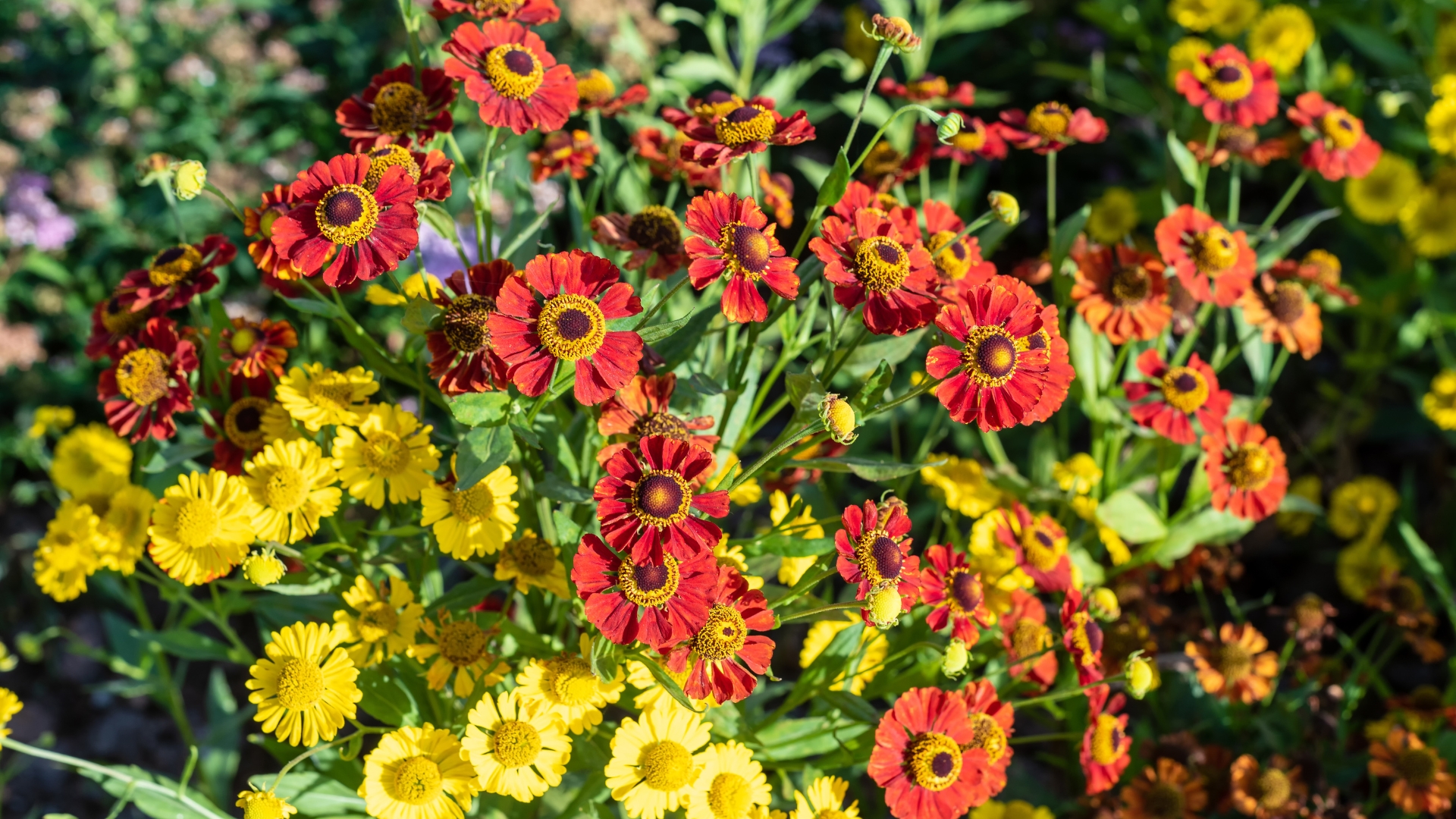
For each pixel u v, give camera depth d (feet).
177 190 2.94
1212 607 4.58
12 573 4.50
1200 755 3.56
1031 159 5.91
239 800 2.87
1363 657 3.78
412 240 2.82
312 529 2.96
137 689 3.56
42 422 3.79
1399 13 4.88
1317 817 3.54
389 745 2.90
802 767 3.16
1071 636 3.14
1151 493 3.78
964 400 2.87
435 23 4.76
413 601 3.13
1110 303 3.43
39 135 4.92
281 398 2.99
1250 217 5.56
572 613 3.05
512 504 3.00
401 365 3.15
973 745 3.00
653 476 2.79
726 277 2.87
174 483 3.35
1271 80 3.62
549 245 2.89
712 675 2.85
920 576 3.03
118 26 5.25
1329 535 4.71
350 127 3.01
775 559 3.07
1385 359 4.66
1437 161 4.59
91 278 5.03
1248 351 3.68
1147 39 5.02
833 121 6.19
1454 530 4.44
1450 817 3.58
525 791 2.89
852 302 2.89
